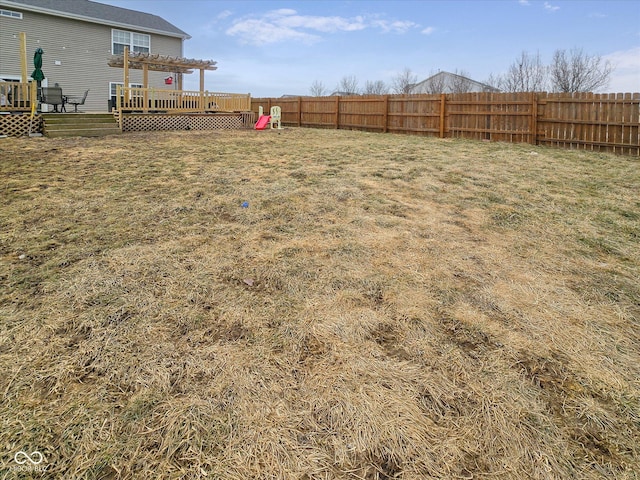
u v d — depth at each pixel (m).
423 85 39.84
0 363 1.78
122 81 17.70
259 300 2.37
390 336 2.08
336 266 2.81
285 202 4.16
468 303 2.41
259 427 1.49
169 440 1.43
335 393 1.67
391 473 1.33
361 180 5.11
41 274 2.58
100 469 1.31
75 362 1.81
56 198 4.14
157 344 1.95
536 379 1.79
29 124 9.36
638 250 3.28
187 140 8.79
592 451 1.43
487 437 1.48
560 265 2.98
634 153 7.58
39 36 15.45
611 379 1.80
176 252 2.96
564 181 5.31
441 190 4.79
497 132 9.61
